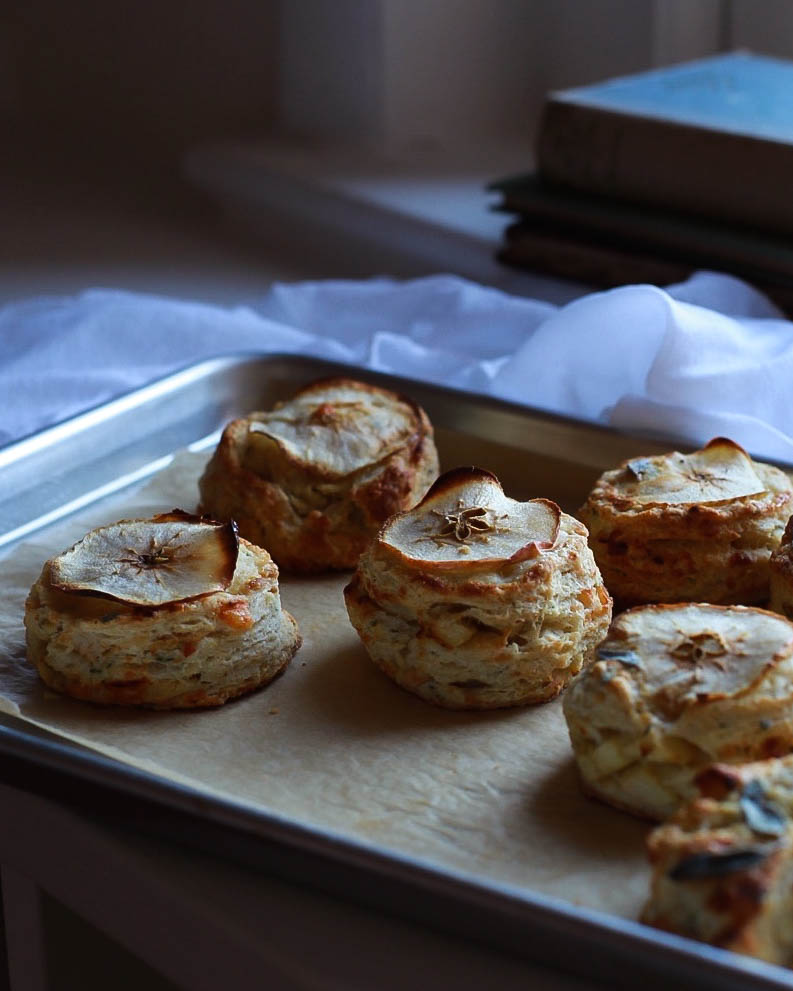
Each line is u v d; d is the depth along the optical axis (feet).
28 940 1.97
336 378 2.46
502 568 2.07
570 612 2.08
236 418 2.56
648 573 2.20
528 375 2.56
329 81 3.93
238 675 2.08
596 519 2.23
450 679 2.06
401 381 2.53
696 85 3.17
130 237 3.75
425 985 1.71
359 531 2.30
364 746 2.01
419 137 3.88
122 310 2.91
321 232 3.59
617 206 3.02
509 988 1.70
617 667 1.92
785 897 1.68
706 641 1.94
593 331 2.51
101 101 4.56
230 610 2.07
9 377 2.76
